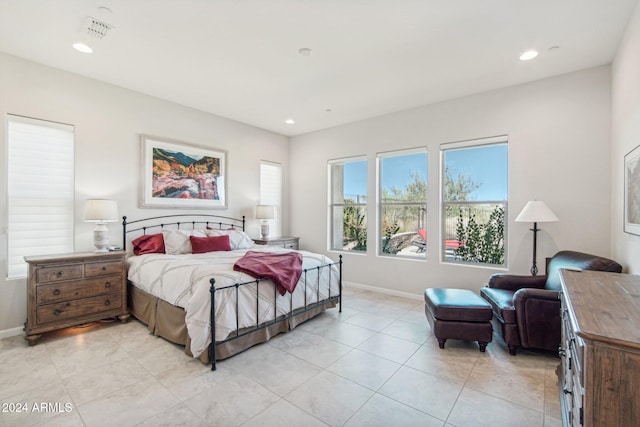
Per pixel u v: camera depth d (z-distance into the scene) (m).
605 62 3.02
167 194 4.18
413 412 1.88
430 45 2.73
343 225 5.30
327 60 3.02
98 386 2.12
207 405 1.93
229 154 4.94
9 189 3.01
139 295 3.28
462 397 2.03
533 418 1.82
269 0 2.15
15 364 2.41
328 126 5.30
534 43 2.68
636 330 0.97
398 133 4.52
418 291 4.31
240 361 2.50
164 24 2.45
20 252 3.07
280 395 2.04
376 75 3.34
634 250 2.31
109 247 3.48
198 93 3.90
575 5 2.18
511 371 2.36
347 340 2.92
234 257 3.55
